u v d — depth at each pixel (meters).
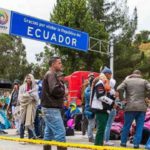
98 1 44.75
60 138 7.09
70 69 36.72
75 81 21.33
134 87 9.84
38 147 10.52
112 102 8.75
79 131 15.77
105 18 45.16
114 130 12.14
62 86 7.24
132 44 46.66
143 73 44.94
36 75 52.62
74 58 37.03
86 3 38.25
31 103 11.21
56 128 7.12
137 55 45.41
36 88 11.27
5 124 16.12
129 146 10.44
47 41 25.66
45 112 7.20
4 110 17.77
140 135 9.88
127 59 44.12
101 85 8.68
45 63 40.12
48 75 7.18
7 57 58.19
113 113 10.42
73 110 15.15
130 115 9.88
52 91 7.08
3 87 31.80
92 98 8.86
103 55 37.94
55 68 7.25
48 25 25.72
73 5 37.50
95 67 37.34
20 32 24.03
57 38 26.30
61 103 7.23
